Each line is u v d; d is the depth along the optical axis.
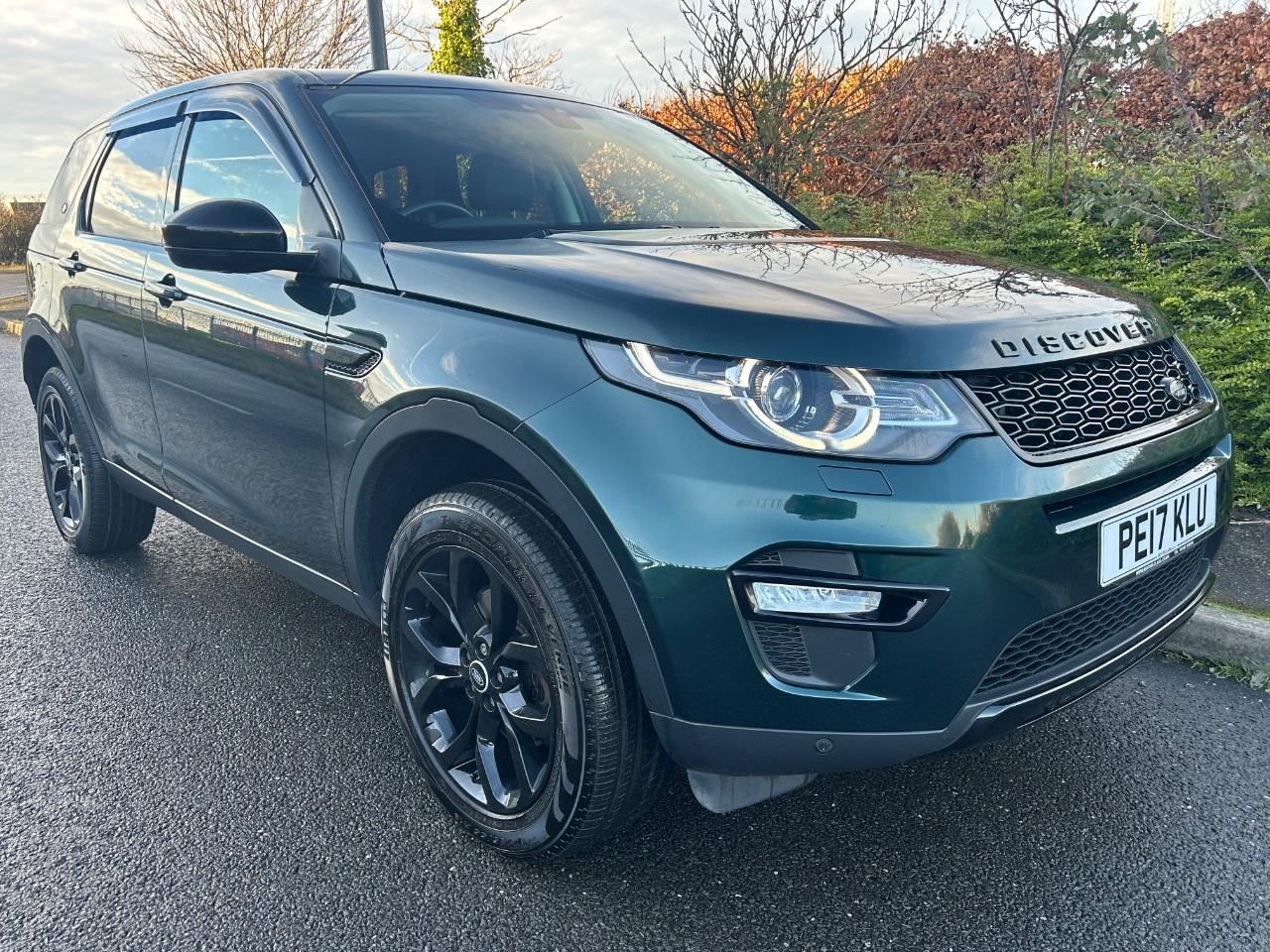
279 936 1.95
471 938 1.95
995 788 2.44
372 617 2.51
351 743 2.70
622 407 1.79
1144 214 5.05
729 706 1.76
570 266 2.08
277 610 3.64
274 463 2.63
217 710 2.88
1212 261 4.84
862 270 2.17
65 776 2.54
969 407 1.76
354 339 2.28
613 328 1.84
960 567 1.69
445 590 2.21
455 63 12.23
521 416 1.88
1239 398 4.23
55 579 3.96
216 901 2.06
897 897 2.05
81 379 3.74
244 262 2.37
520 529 1.95
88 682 3.06
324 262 2.45
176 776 2.54
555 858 2.11
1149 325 2.23
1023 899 2.03
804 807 2.38
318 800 2.42
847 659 1.73
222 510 3.00
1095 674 1.93
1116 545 1.91
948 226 5.81
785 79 6.59
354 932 1.96
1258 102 6.09
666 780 2.05
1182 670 3.07
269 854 2.21
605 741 1.90
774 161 6.71
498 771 2.19
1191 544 2.16
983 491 1.70
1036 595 1.76
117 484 3.89
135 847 2.24
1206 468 2.22
